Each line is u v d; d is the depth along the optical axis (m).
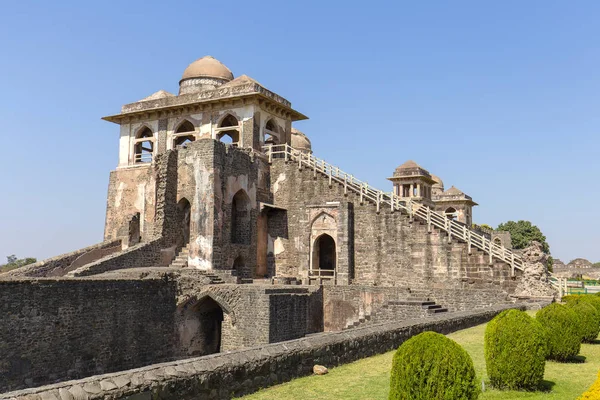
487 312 17.33
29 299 15.62
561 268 65.75
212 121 32.41
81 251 26.52
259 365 8.84
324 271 29.42
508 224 79.75
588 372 10.38
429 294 23.97
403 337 12.96
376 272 27.19
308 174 30.14
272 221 30.80
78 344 17.03
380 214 27.45
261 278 29.75
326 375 9.84
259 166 30.48
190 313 21.97
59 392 6.32
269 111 33.16
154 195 30.30
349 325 23.20
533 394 8.51
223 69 36.38
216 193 26.77
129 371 7.22
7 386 14.85
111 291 18.41
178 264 26.77
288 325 21.42
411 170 48.91
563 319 11.44
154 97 35.38
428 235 25.77
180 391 7.46
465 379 6.44
